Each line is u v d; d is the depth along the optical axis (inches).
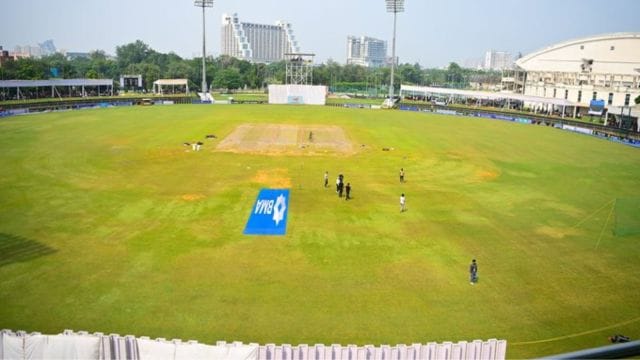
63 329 917.2
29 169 2106.3
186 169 2193.7
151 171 2142.0
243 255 1273.4
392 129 3651.6
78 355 710.5
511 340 928.3
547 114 4817.9
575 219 1656.0
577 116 4596.5
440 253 1331.2
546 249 1386.6
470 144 3068.4
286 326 950.4
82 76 7736.2
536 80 5861.2
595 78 5108.3
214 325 946.1
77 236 1373.0
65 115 3991.1
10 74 6176.2
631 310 1054.4
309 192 1873.8
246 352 684.7
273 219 1327.5
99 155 2416.3
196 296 1055.0
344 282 1141.7
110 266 1189.1
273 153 2598.4
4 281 1099.3
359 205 1727.4
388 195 1868.8
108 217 1535.4
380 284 1138.0
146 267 1188.5
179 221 1515.7
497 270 1235.2
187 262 1221.7
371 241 1397.6
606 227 1583.4
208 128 3390.7
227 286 1103.6
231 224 1497.3
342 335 925.8
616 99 4773.6
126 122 3607.3
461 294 1103.0
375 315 1001.5
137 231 1422.2
